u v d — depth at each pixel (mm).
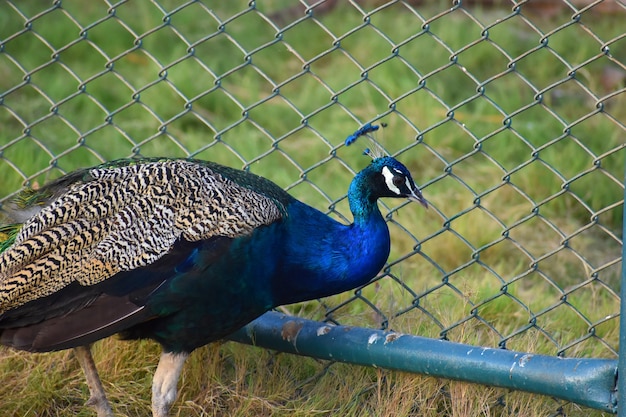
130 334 7844
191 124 14180
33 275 7434
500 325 9227
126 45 16266
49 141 13109
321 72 15680
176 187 7684
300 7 17531
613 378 7336
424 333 8648
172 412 8234
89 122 13914
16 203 8258
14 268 7504
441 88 14602
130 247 7453
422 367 7965
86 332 7434
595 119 13648
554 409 8078
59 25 16359
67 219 7594
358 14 17453
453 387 8039
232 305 7641
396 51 8242
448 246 11125
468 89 15016
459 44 15930
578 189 12164
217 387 8375
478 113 13984
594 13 16828
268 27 17141
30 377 8367
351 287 8023
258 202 7715
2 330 7660
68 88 14734
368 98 14266
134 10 17547
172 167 7844
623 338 7160
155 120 14086
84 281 7430
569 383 7438
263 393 8352
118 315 7438
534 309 9633
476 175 12711
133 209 7594
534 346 8320
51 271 7445
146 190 7688
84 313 7457
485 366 7734
